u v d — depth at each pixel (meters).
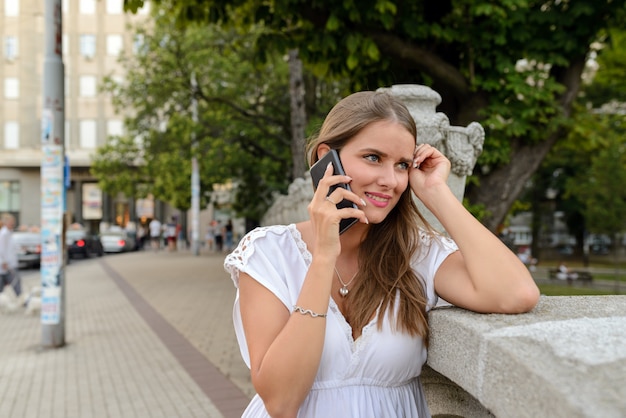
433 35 6.61
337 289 1.63
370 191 1.54
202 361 6.82
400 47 6.40
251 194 22.52
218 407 5.07
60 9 7.97
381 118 1.54
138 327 9.35
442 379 1.76
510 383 1.07
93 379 6.16
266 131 19.22
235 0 6.96
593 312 1.43
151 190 29.33
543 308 1.50
